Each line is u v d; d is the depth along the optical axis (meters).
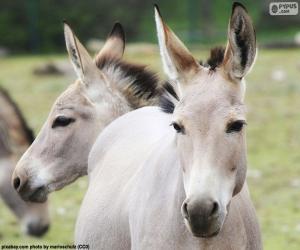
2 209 18.59
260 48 43.50
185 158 6.89
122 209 8.37
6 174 15.85
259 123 25.55
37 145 10.82
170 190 7.49
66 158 10.70
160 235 7.40
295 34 48.72
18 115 16.36
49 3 50.91
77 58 10.82
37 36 50.72
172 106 8.53
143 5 51.38
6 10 51.16
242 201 7.65
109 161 9.48
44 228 15.62
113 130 9.96
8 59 47.19
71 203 18.16
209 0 49.59
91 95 10.77
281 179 18.97
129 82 10.95
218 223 6.65
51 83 35.25
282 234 15.06
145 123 9.61
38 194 10.75
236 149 6.88
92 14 50.84
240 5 6.91
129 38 50.66
